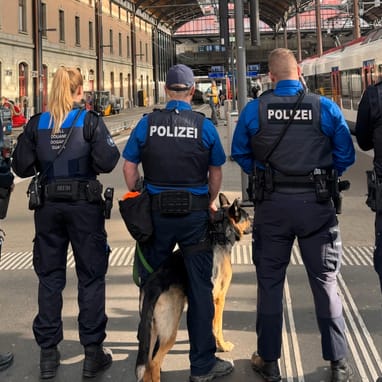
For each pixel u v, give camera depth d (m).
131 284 5.55
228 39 23.16
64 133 3.62
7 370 3.82
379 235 3.33
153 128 3.48
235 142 3.61
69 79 3.72
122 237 7.59
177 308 3.42
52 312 3.73
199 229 3.48
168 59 90.12
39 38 40.28
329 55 29.56
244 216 3.94
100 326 3.72
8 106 18.42
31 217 9.02
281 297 3.52
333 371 3.49
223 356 3.92
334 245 3.46
